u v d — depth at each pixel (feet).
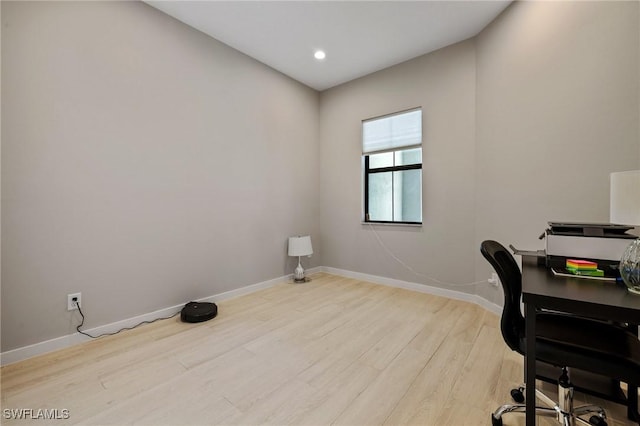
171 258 8.56
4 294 5.85
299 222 13.02
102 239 7.17
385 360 6.08
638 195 3.68
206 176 9.44
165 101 8.37
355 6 8.00
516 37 7.71
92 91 6.97
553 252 4.79
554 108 6.76
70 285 6.67
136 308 7.80
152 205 8.11
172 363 5.97
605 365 3.46
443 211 10.20
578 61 6.22
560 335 4.15
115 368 5.79
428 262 10.65
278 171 12.00
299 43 9.86
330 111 13.61
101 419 4.44
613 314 3.09
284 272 12.34
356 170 12.71
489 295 8.91
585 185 6.13
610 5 5.62
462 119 9.66
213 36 9.48
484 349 6.52
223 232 9.97
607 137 5.72
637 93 5.23
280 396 4.95
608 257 4.39
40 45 6.21
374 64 11.32
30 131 6.09
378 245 12.07
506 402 4.78
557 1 6.63
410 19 8.54
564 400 4.06
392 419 4.42
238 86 10.37
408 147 11.13
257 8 8.09
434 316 8.45
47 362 5.98
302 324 7.93
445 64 10.03
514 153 7.85
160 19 8.22
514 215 7.88
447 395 4.97
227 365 5.90
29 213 6.11
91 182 6.97
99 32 7.07
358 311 8.88
